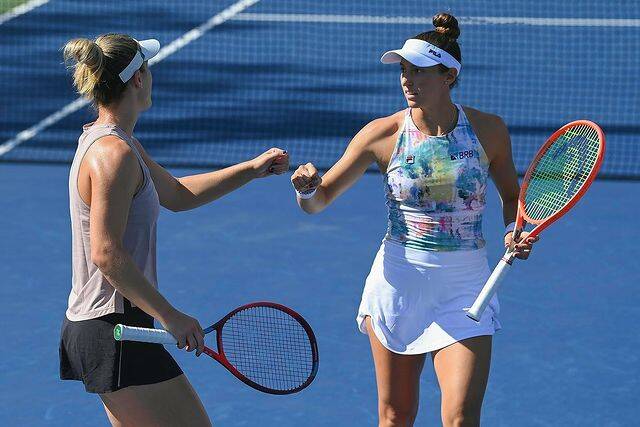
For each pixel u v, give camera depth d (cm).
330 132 5006
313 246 3500
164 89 5688
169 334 1697
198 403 1797
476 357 1894
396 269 1962
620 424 2400
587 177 1909
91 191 1697
